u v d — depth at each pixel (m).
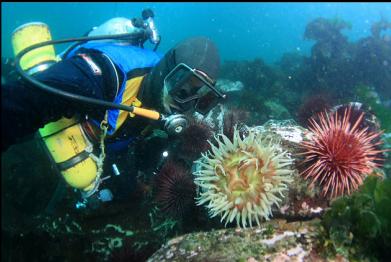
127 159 0.97
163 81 0.70
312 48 2.96
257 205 0.74
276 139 0.85
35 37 0.75
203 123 1.01
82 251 1.24
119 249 1.16
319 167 0.75
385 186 0.71
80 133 0.72
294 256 0.67
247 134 0.95
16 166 1.82
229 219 0.76
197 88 0.70
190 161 1.01
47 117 0.60
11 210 1.74
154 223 1.14
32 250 1.38
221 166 0.76
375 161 0.97
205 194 0.78
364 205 0.70
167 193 0.95
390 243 0.65
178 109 0.72
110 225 1.19
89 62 0.66
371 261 0.65
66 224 1.26
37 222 1.38
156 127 0.83
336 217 0.70
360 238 0.68
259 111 2.14
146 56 0.80
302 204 0.78
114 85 0.68
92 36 0.79
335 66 2.68
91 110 0.67
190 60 0.68
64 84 0.60
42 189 1.74
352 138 0.75
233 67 3.37
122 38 0.81
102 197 0.95
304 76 2.83
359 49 2.77
